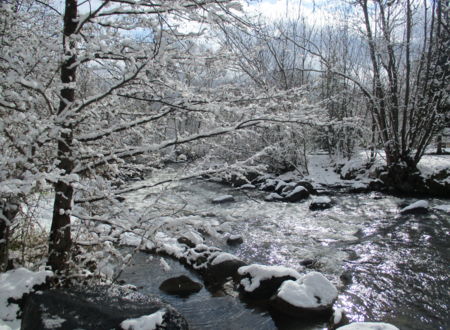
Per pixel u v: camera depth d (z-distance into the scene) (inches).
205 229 154.9
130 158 164.6
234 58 155.2
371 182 597.0
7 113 141.7
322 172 725.3
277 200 528.7
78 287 143.5
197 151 170.6
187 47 142.9
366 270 277.1
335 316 199.6
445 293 239.0
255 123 145.9
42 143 130.9
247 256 309.4
